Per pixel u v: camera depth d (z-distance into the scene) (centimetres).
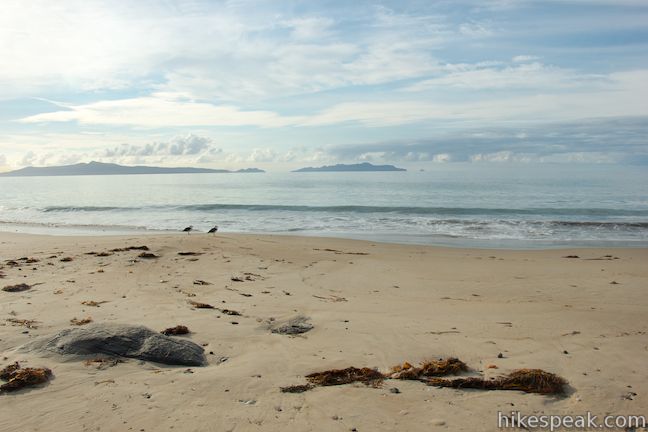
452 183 6625
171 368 557
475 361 597
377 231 2277
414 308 888
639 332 726
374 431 422
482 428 431
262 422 435
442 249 1691
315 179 10262
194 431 418
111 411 448
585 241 1972
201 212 3167
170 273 1154
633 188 4950
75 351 568
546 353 625
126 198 4700
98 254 1344
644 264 1391
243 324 744
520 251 1658
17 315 742
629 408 472
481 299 984
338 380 529
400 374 545
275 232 2275
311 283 1115
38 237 1894
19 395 474
